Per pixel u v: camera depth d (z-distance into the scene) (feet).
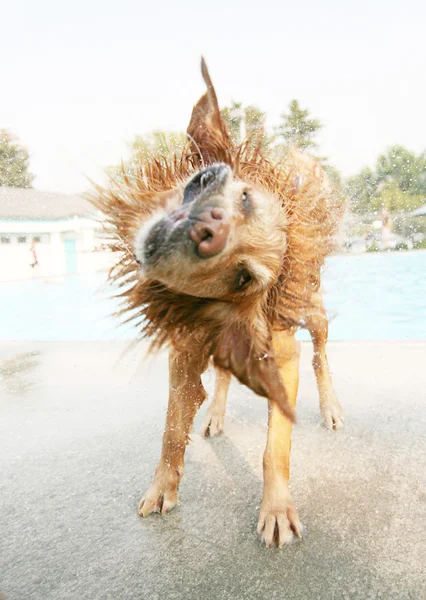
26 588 2.37
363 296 11.37
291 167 3.15
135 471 3.50
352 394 4.88
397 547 2.55
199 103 2.82
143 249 2.13
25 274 26.48
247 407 4.78
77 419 4.57
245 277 2.37
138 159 2.84
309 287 2.97
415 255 17.89
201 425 4.32
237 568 2.46
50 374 6.14
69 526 2.88
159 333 2.72
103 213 2.82
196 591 2.31
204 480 3.34
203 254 1.99
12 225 25.85
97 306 14.05
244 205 2.37
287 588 2.31
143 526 2.85
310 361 6.06
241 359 2.52
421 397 4.67
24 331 10.90
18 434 4.27
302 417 4.39
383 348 6.59
